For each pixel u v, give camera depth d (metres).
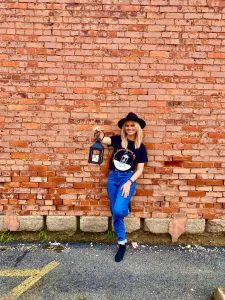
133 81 3.42
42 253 3.34
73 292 2.79
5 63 3.38
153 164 3.54
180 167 3.54
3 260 3.21
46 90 3.42
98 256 3.31
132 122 3.20
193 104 3.45
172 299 2.74
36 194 3.58
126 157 3.25
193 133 3.49
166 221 3.60
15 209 3.60
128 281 2.95
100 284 2.90
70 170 3.55
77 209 3.61
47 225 3.62
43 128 3.48
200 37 3.36
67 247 3.46
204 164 3.53
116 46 3.37
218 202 3.59
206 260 3.30
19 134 3.48
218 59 3.39
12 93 3.42
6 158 3.52
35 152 3.51
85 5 3.31
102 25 3.34
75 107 3.45
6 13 3.32
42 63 3.38
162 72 3.40
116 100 3.44
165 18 3.33
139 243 3.56
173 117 3.47
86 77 3.41
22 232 3.63
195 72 3.40
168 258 3.31
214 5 3.32
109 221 3.63
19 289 2.81
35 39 3.35
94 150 3.26
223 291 2.65
